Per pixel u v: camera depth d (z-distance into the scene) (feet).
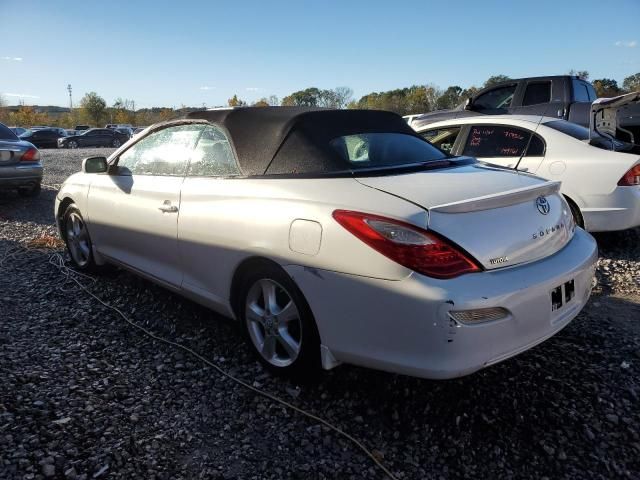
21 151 29.84
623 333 11.32
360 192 8.50
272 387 9.66
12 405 8.73
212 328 12.15
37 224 24.56
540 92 30.35
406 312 7.52
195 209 10.81
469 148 19.66
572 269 8.71
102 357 10.75
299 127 10.23
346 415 8.80
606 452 7.75
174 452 7.84
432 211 7.70
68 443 7.86
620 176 16.43
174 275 11.96
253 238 9.38
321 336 8.62
